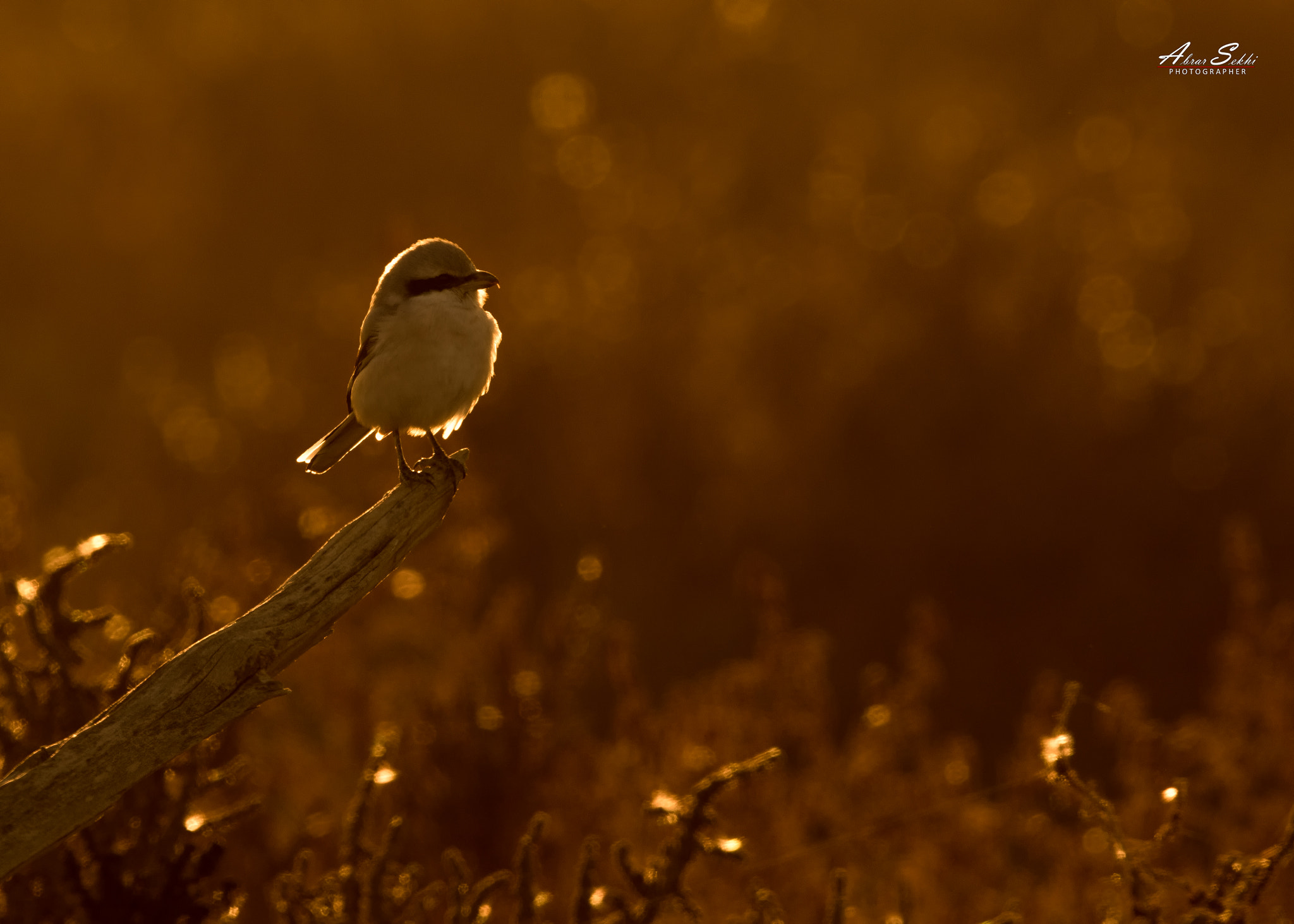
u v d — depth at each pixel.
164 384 21.75
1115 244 19.33
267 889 7.45
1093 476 15.61
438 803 8.39
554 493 16.52
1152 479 15.49
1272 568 14.45
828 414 16.89
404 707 9.38
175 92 27.19
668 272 19.47
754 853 8.17
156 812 5.84
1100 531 15.13
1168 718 13.31
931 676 9.90
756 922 6.13
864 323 17.88
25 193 26.34
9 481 9.48
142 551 16.06
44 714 5.93
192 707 4.44
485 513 13.02
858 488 16.25
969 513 15.49
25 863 4.25
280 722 9.14
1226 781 8.55
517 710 8.80
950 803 8.66
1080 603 14.53
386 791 8.37
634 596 15.38
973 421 16.45
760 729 8.84
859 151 21.98
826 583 15.57
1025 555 15.14
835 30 27.03
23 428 21.56
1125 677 13.80
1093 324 17.56
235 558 10.22
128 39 28.86
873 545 15.57
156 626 7.77
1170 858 7.68
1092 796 5.55
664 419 17.34
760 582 10.01
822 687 9.77
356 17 26.55
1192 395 16.47
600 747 9.28
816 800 8.59
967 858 8.32
